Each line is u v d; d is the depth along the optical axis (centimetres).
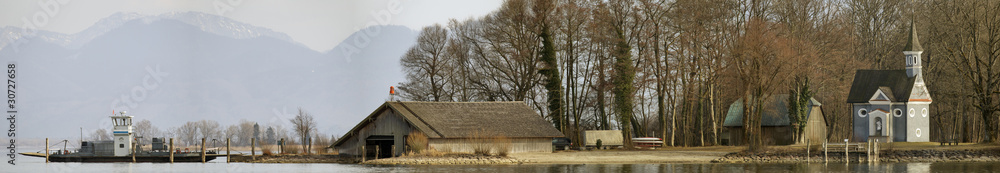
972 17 8444
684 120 9469
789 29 8738
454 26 10100
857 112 9419
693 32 8550
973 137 10475
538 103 10100
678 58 8944
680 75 9344
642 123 11619
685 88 9206
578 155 8081
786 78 7919
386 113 8106
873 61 10888
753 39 7725
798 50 8044
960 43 8925
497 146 7819
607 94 9962
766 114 9688
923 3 10406
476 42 9912
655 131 11812
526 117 8444
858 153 7662
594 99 10212
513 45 9406
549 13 9175
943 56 9406
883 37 11044
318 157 8444
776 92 9831
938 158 7619
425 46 10175
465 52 10062
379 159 7781
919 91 9200
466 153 7762
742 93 8031
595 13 9081
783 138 9525
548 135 8269
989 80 8319
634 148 8975
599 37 9169
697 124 10044
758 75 7806
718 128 10325
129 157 8869
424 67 10169
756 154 7769
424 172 6650
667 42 9294
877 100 9250
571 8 9188
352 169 7075
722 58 8481
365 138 8288
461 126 8006
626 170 6856
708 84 9094
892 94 9256
